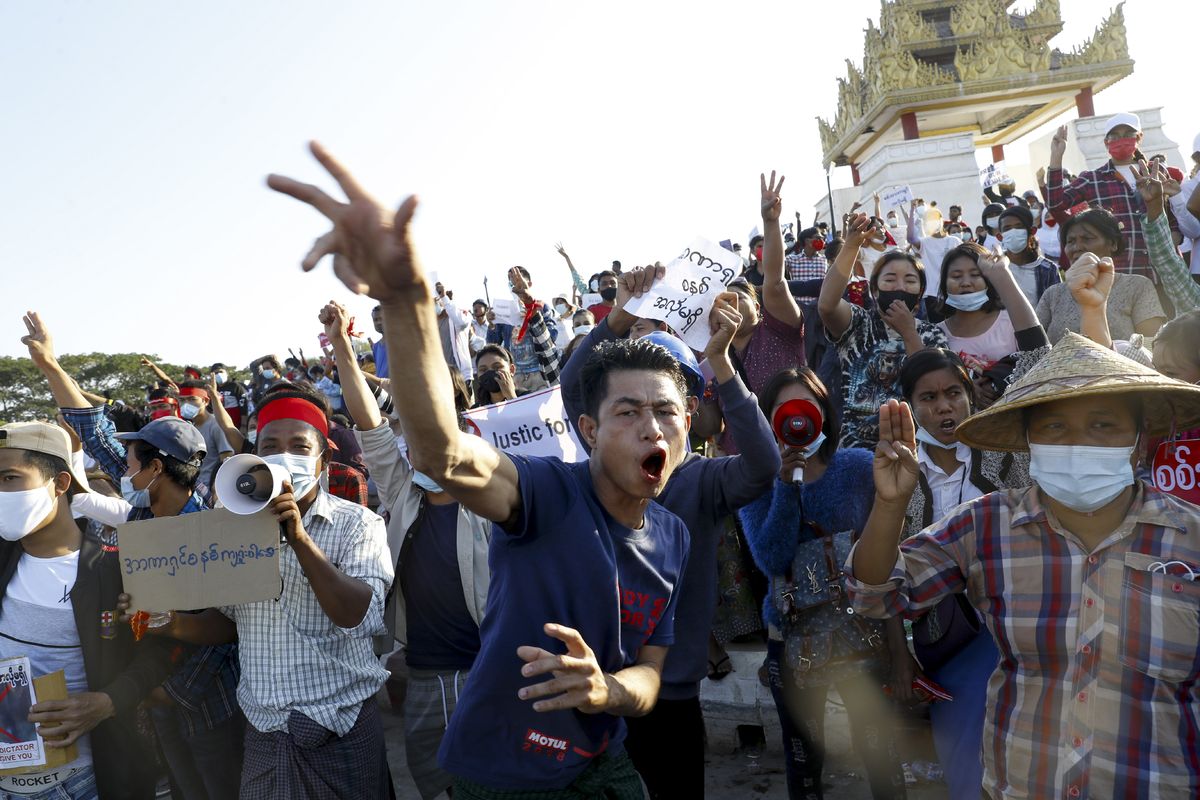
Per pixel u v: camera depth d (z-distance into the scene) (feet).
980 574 8.17
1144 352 13.64
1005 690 8.07
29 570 12.51
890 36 97.71
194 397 28.66
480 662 7.79
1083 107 98.63
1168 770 7.25
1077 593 7.68
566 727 7.66
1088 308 12.16
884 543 8.25
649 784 12.09
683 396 7.93
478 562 13.10
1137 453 7.99
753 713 17.03
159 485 13.93
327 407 12.42
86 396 22.29
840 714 16.11
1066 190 23.71
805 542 12.32
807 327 19.69
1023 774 7.73
